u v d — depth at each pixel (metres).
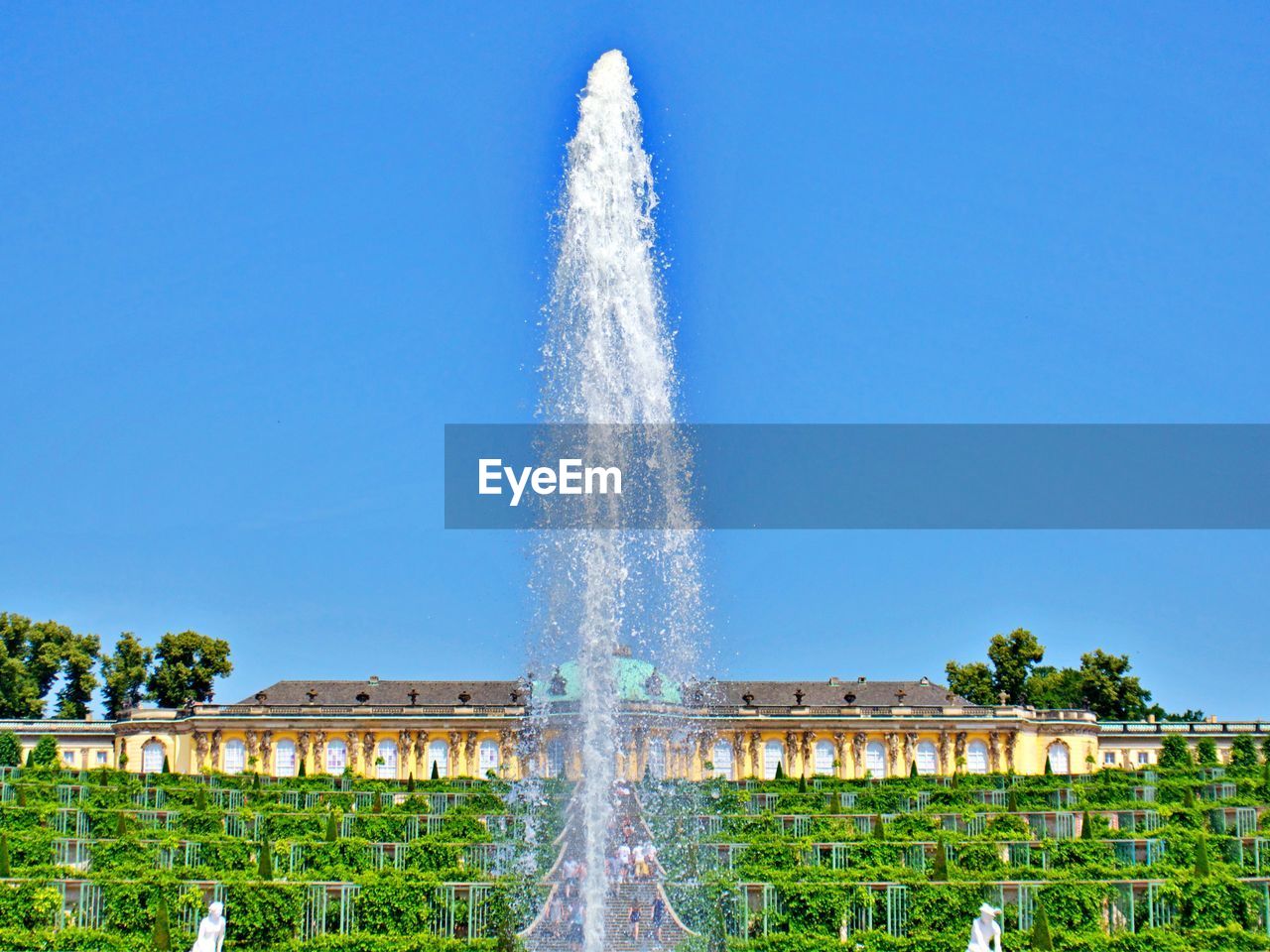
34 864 99.00
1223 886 89.81
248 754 181.75
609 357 77.88
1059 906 88.62
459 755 181.25
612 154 77.56
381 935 84.81
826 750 183.38
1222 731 190.62
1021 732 184.62
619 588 76.12
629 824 101.62
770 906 89.12
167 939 81.88
